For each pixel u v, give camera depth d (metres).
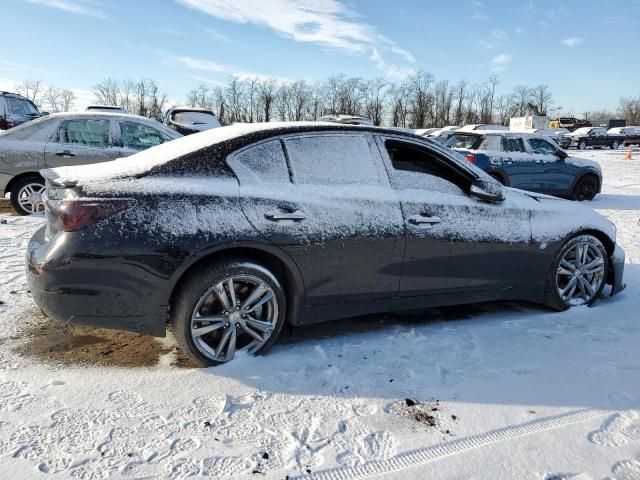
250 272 3.09
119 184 2.91
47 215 3.05
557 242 4.13
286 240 3.16
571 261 4.30
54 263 2.81
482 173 3.96
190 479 2.17
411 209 3.58
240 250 3.16
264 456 2.33
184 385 2.91
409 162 3.81
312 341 3.58
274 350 3.40
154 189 2.93
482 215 3.85
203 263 3.02
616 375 3.17
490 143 10.70
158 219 2.89
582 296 4.39
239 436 2.48
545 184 11.03
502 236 3.89
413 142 3.76
